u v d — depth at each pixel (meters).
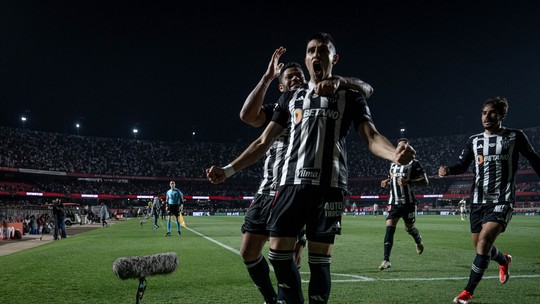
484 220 5.56
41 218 24.17
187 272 7.40
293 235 3.12
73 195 65.12
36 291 5.79
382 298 5.38
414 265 8.34
